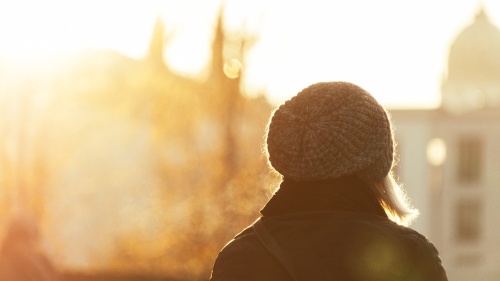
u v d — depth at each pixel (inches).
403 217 120.9
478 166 3754.9
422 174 3604.8
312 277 111.0
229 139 1165.7
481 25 4311.0
